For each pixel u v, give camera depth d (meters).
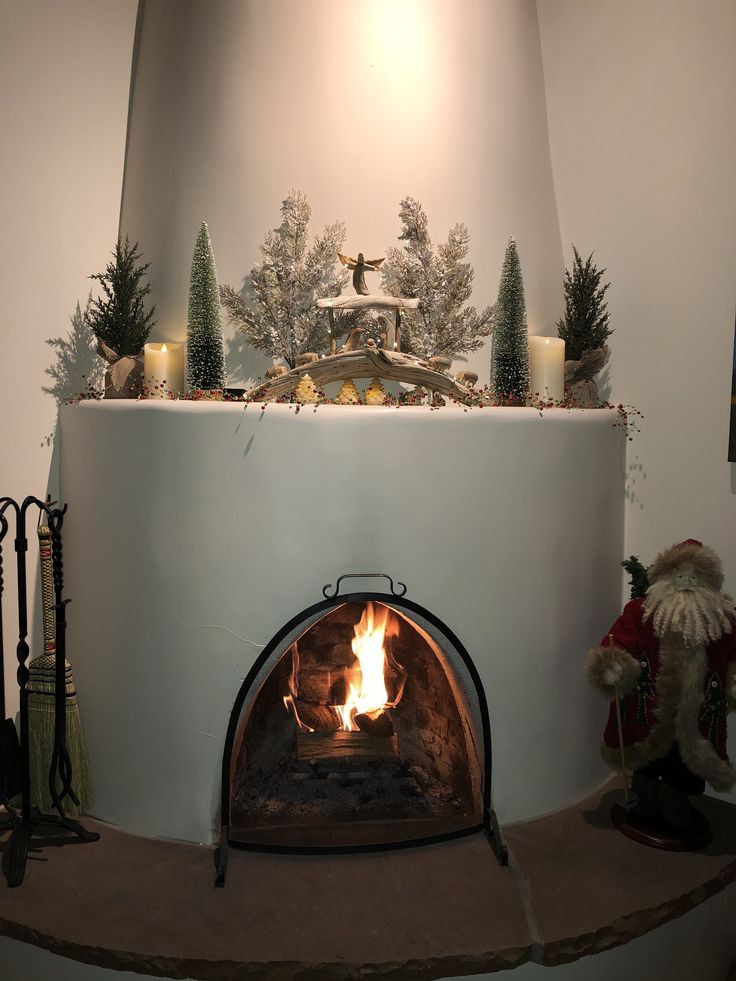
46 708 2.21
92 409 2.15
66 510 2.23
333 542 2.01
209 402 1.98
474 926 1.79
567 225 2.71
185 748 2.08
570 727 2.33
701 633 1.95
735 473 2.34
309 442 1.97
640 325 2.54
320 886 1.93
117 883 1.93
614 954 1.93
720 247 2.33
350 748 2.22
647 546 2.57
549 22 2.71
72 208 2.46
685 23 2.38
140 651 2.10
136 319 2.32
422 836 2.11
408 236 2.30
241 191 2.28
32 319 2.40
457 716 2.25
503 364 2.27
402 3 2.33
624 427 2.50
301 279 2.24
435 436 2.03
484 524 2.11
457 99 2.38
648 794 2.18
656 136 2.46
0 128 2.32
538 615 2.22
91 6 2.46
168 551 2.04
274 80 2.28
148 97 2.43
